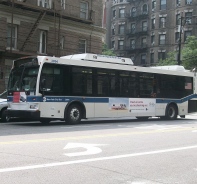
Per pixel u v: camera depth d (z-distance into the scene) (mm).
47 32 28109
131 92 17656
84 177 5777
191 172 6445
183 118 22641
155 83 18969
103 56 16859
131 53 60719
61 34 29016
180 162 7305
